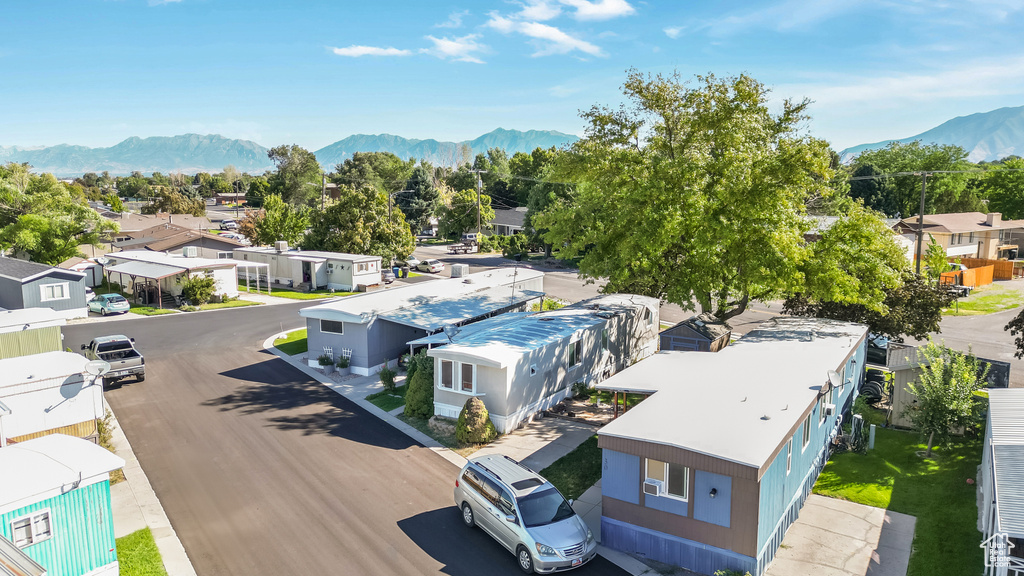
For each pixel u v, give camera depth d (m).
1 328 22.81
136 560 13.23
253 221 66.56
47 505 11.41
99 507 12.20
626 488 13.84
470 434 19.73
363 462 18.52
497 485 14.02
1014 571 10.84
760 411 14.78
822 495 16.47
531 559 12.75
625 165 25.89
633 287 33.09
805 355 20.17
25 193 61.09
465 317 29.72
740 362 19.48
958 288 45.81
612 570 13.16
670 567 13.30
